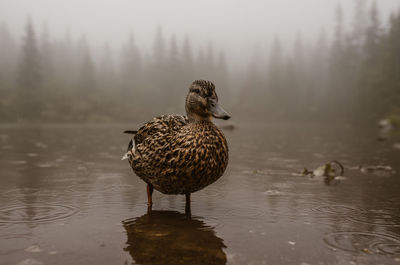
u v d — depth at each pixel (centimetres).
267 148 1009
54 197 362
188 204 319
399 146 1049
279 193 393
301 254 208
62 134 1647
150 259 198
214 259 199
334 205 334
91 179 474
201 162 278
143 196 371
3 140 1234
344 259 201
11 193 380
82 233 244
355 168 598
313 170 571
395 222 277
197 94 295
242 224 270
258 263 195
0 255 204
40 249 213
